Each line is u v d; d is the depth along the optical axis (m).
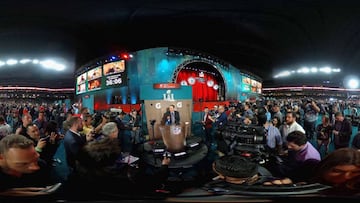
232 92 18.03
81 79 18.53
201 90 16.34
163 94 8.70
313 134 6.83
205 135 7.95
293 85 25.80
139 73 13.50
